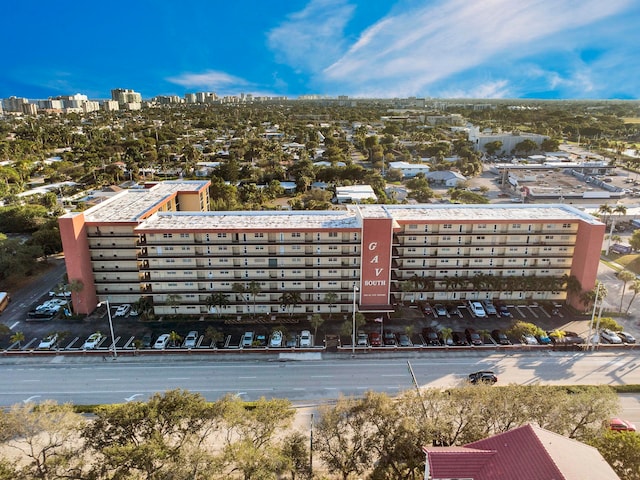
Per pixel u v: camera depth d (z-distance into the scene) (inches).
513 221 3656.5
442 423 1910.7
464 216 3821.4
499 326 3513.8
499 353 3184.1
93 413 2568.9
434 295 3831.2
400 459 1866.4
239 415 1994.3
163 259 3577.8
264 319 3629.4
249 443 1850.4
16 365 3063.5
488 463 1461.6
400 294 3816.4
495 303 3814.0
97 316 3686.0
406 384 2849.4
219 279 3604.8
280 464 1740.9
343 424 1995.6
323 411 2052.2
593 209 6496.1
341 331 3420.3
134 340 3336.6
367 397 2110.0
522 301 3821.4
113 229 3690.9
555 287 3742.6
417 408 2058.3
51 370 3009.4
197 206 5022.1
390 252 3494.1
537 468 1344.7
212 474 1676.9
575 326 3518.7
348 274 3622.0
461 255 3745.1
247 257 3570.4
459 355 3164.4
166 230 3506.4
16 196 6929.1
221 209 6279.5
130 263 3769.7
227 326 3535.9
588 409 2027.6
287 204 6993.1
